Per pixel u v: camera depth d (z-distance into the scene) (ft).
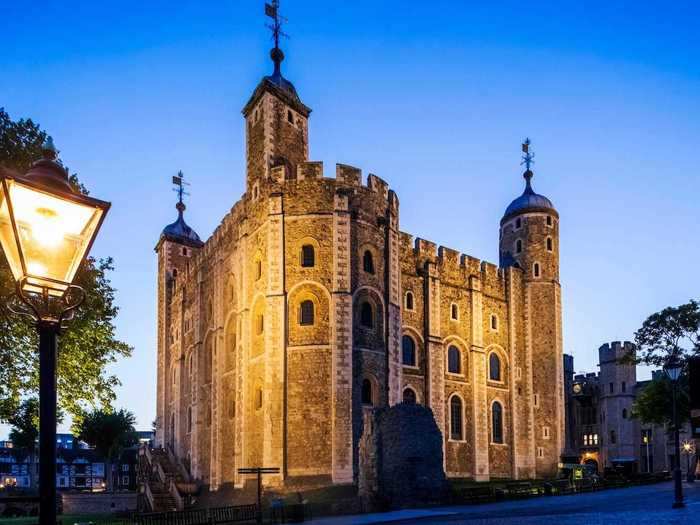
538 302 184.44
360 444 100.63
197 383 163.12
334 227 124.67
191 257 196.13
